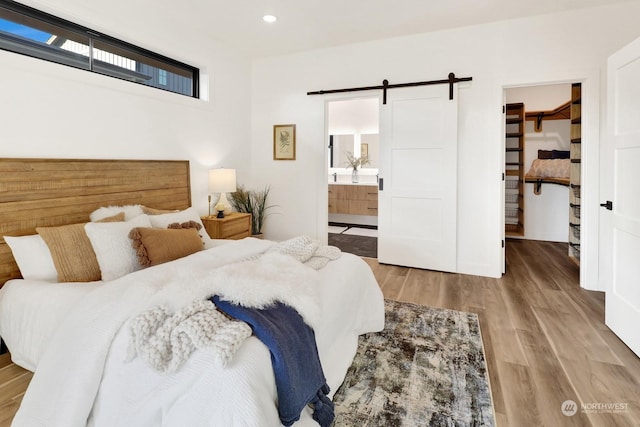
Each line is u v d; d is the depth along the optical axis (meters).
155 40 3.15
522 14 3.30
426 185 3.86
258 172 4.78
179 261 2.02
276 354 1.23
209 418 1.09
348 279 2.09
